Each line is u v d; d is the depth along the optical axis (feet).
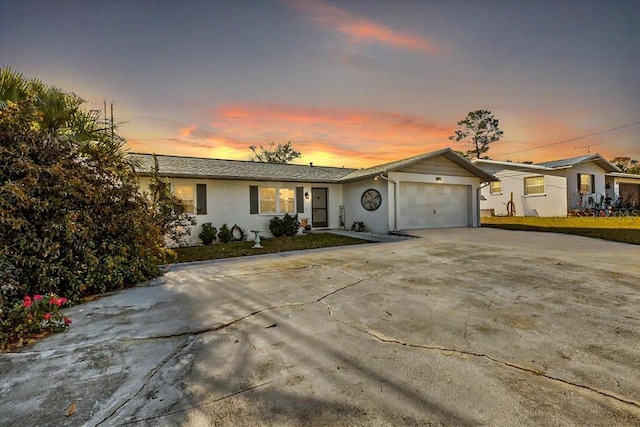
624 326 9.56
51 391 6.63
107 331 9.98
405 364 7.52
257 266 20.77
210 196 36.40
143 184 31.48
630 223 38.24
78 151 16.24
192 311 11.87
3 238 12.30
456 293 13.42
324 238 36.32
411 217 40.86
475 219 44.83
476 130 100.53
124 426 5.49
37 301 10.53
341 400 6.12
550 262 18.89
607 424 5.30
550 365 7.35
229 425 5.46
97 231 15.87
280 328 10.00
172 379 7.05
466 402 5.97
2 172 12.90
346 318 10.77
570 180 51.65
